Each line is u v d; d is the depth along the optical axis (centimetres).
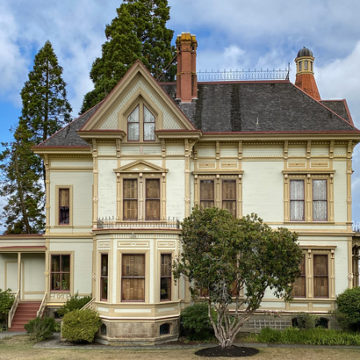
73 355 2380
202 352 2403
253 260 2312
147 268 2697
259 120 3188
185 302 2870
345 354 2400
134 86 2981
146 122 2992
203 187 3109
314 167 3089
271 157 3103
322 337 2661
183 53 3397
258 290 2350
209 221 2450
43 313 3152
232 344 2577
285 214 3062
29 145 4562
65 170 3306
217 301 2380
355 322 2756
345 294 2841
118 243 2723
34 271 3353
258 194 3086
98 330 2714
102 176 2969
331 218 3045
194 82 3412
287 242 2353
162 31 4859
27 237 3344
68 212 3297
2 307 3062
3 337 2847
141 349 2523
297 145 3098
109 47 4531
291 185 3100
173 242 2752
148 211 2936
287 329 2762
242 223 2434
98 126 2966
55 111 4906
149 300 2672
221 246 2309
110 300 2681
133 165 2950
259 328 2950
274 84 3472
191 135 2911
